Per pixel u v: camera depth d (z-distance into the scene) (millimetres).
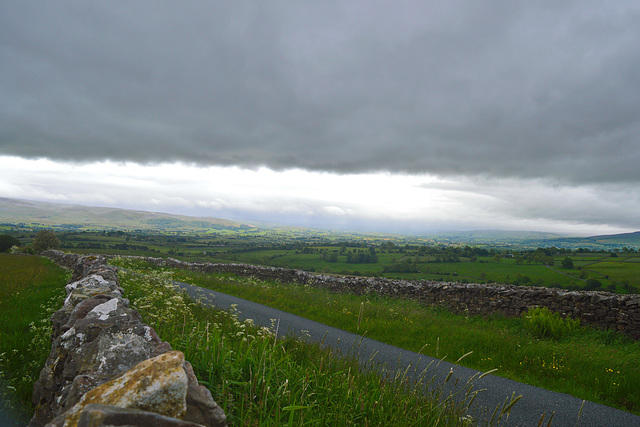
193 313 10469
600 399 7371
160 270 26781
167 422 2045
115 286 8211
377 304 17422
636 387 7750
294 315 14383
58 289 13758
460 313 16781
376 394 5016
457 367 8805
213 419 2730
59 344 4410
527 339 11555
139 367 2709
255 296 18453
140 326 4258
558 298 14031
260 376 4422
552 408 6691
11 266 24078
